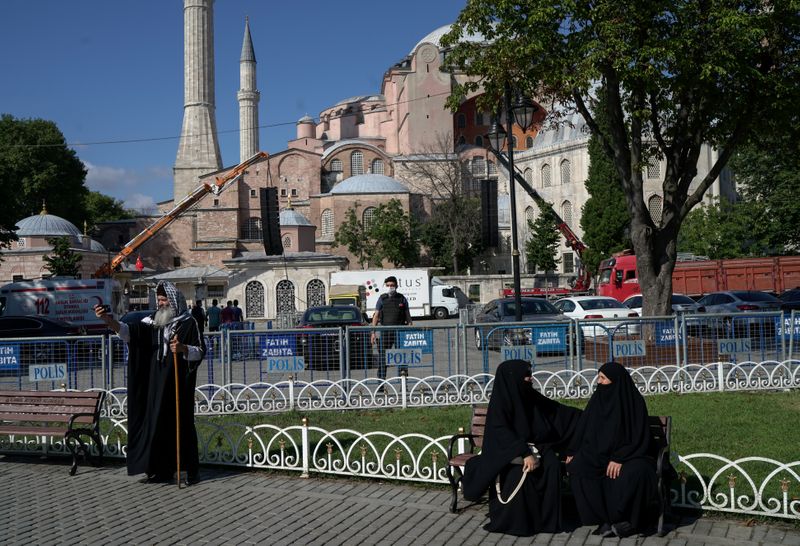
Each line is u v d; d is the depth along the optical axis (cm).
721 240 5806
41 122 7600
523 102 2058
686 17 1695
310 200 8112
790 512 720
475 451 918
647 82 1706
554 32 1784
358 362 1420
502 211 8350
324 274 4966
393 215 7281
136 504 813
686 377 1487
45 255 5894
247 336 1432
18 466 1002
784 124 1875
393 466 877
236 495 843
